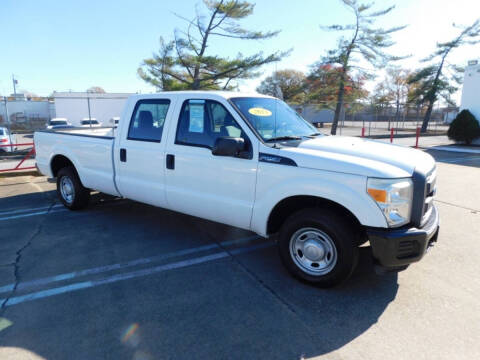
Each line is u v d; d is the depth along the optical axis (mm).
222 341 2643
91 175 5367
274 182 3451
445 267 3881
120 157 4879
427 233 3020
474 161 12055
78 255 4168
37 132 6398
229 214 3854
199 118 4082
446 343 2629
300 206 3674
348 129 36500
